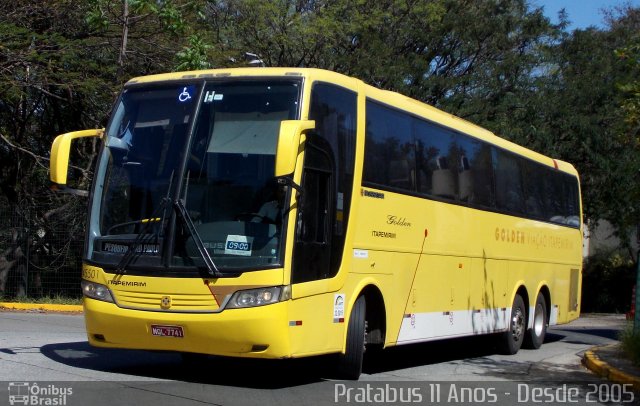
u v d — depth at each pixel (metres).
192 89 9.26
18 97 19.42
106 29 20.64
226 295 8.36
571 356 15.35
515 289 15.27
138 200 9.01
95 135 9.65
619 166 26.81
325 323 9.16
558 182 18.06
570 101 28.19
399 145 11.12
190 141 8.97
